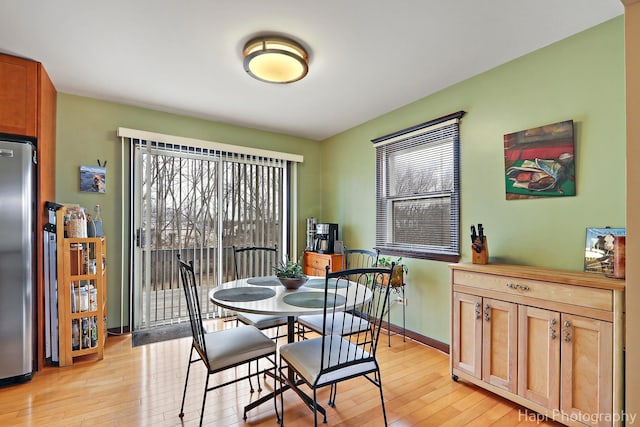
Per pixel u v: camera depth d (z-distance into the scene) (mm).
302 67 2275
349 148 4141
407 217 3334
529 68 2316
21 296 2242
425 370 2500
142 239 3363
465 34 2084
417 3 1783
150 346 2928
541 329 1846
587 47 2029
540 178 2230
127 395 2115
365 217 3857
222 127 3900
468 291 2244
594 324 1629
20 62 2389
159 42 2178
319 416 1909
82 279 2592
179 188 3576
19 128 2383
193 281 1791
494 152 2521
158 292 3434
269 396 1924
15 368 2221
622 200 1869
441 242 2965
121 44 2205
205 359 1752
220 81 2771
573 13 1875
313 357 1740
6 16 1895
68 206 2760
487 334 2115
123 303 3279
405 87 2893
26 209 2277
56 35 2100
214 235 3781
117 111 3273
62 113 3014
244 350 1843
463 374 2258
